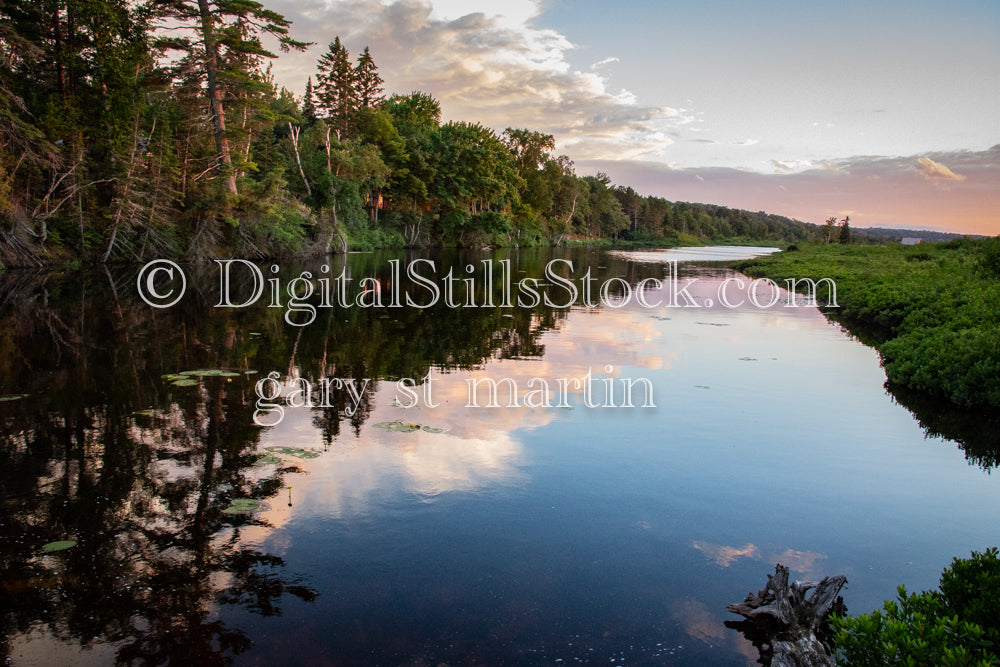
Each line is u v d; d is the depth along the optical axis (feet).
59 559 14.48
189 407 26.30
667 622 12.65
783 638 11.87
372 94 213.46
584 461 21.31
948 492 19.42
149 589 13.41
